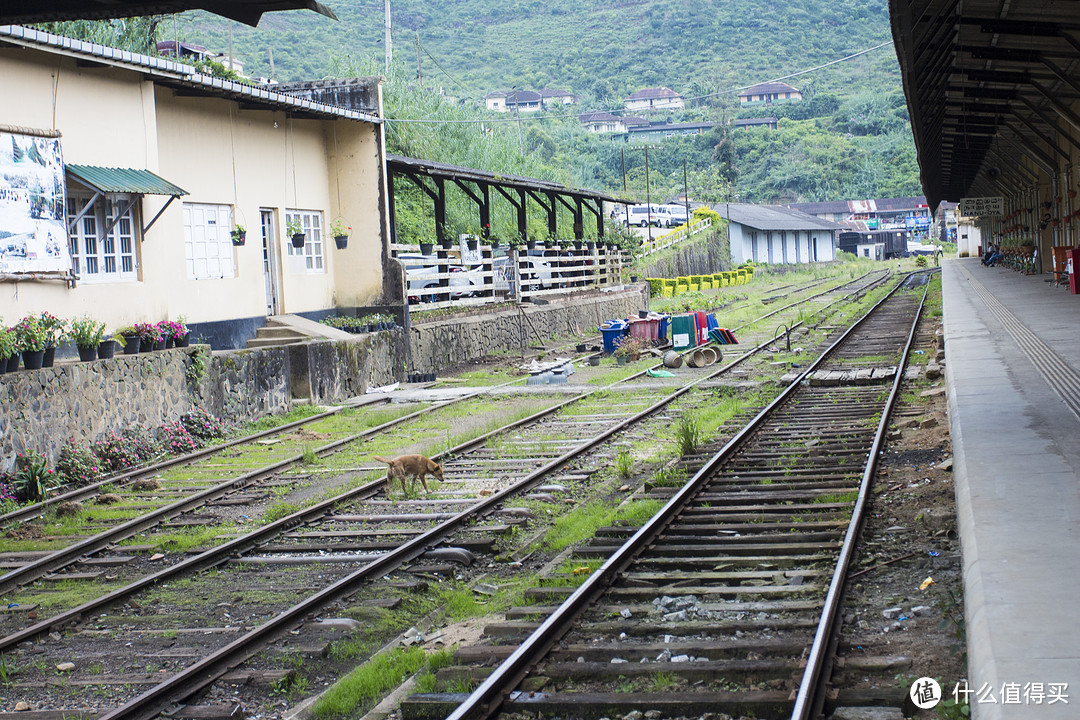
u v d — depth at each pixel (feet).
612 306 123.85
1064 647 13.60
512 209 138.21
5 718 19.47
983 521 19.74
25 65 46.32
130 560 31.07
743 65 623.36
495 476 40.70
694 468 38.81
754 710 17.13
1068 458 24.79
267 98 63.87
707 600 23.25
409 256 87.10
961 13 54.29
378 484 39.27
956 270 167.63
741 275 222.28
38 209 46.39
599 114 503.61
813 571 24.76
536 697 18.20
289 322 69.67
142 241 54.34
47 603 27.25
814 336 95.96
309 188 75.56
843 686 17.79
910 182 441.27
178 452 49.57
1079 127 71.97
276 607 26.07
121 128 52.75
